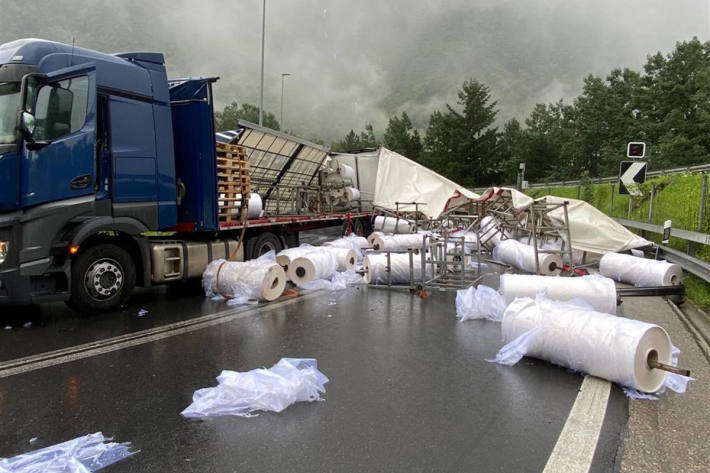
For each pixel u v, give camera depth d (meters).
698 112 39.62
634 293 8.16
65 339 5.55
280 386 3.77
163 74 7.50
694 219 10.02
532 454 3.06
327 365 4.71
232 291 7.79
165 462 2.97
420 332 5.92
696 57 43.12
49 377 4.37
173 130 8.19
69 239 6.18
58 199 6.05
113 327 6.07
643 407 3.80
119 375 4.43
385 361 4.84
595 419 3.56
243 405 3.69
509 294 6.70
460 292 7.07
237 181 9.07
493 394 4.02
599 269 10.13
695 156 36.88
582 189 24.94
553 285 6.52
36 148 5.81
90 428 3.41
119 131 6.75
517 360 4.73
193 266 8.04
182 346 5.30
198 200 8.19
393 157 19.84
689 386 4.21
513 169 54.97
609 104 51.03
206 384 4.22
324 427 3.42
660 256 11.05
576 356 4.40
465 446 3.16
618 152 44.47
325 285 8.86
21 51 6.00
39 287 6.07
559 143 57.84
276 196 12.90
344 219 15.72
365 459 2.99
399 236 13.55
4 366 4.65
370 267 9.02
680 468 2.94
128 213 6.88
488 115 55.03
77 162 6.18
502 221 13.96
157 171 7.31
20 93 5.79
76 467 2.84
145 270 7.25
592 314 4.51
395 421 3.52
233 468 2.90
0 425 3.46
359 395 3.98
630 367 3.99
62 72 5.98
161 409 3.72
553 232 11.64
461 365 4.73
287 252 9.07
